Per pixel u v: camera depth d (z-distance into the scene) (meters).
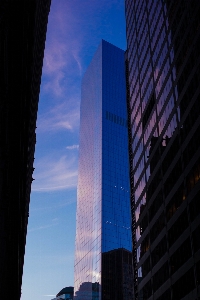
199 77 65.56
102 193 194.25
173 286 66.88
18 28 29.81
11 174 37.31
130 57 122.06
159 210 79.19
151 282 79.75
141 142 99.38
